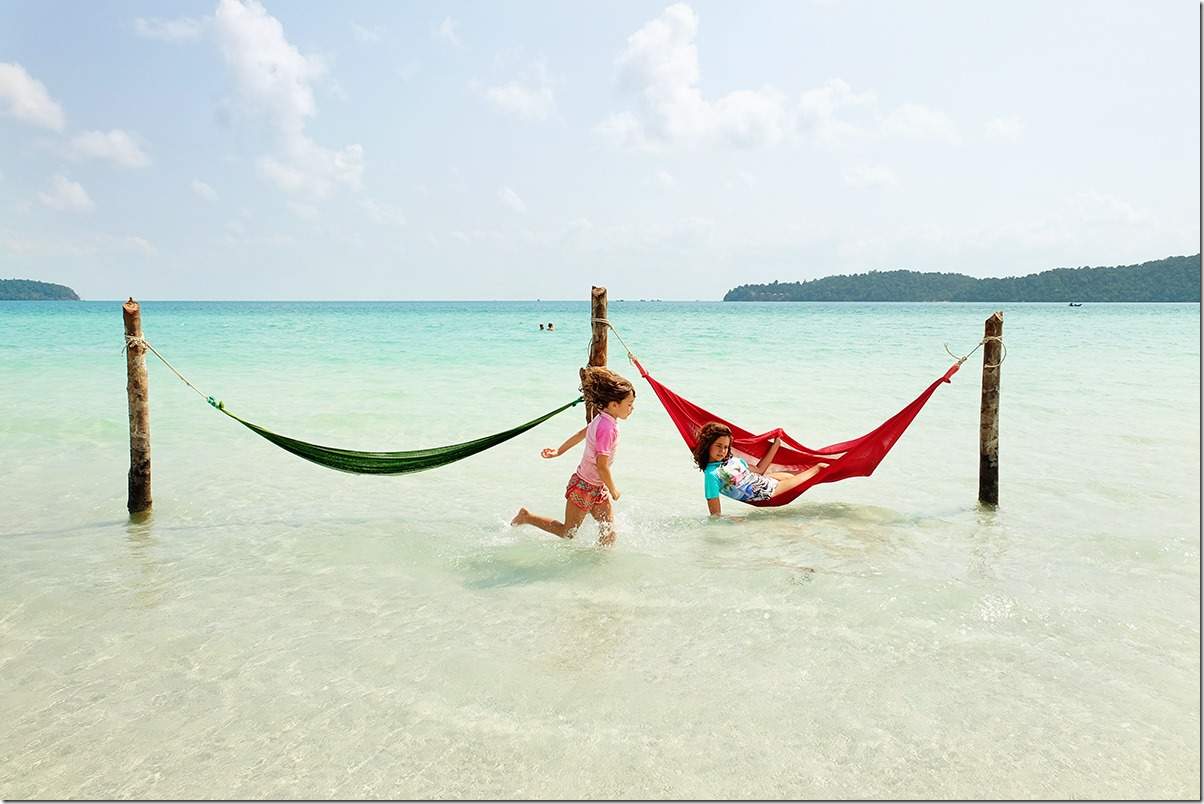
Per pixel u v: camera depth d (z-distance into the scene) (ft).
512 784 10.53
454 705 12.51
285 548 20.65
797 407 44.70
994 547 20.26
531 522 21.67
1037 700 12.53
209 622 15.83
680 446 34.37
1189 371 63.93
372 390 52.47
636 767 10.85
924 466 30.42
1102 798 10.14
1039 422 39.55
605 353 26.43
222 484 27.84
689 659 13.96
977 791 10.32
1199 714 12.07
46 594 17.35
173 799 10.30
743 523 23.09
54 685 13.32
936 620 15.53
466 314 303.89
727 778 10.61
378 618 15.96
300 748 11.41
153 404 45.68
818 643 14.56
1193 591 17.03
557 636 14.98
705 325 175.83
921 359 77.00
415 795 10.32
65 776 10.80
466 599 16.94
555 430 38.88
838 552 20.02
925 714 12.13
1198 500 24.90
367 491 27.02
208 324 169.68
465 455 24.49
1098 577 17.92
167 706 12.62
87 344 95.04
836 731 11.68
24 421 39.50
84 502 25.35
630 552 20.17
